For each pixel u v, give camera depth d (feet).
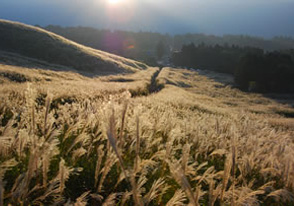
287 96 169.27
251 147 11.46
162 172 6.81
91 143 7.73
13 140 6.03
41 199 4.65
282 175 8.51
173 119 13.74
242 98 132.98
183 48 386.32
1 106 12.51
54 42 149.07
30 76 59.62
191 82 176.35
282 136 15.69
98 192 5.83
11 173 5.79
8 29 140.05
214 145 11.78
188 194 3.61
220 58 329.72
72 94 27.84
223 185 5.08
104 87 49.26
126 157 7.66
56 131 5.40
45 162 4.55
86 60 144.25
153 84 128.47
